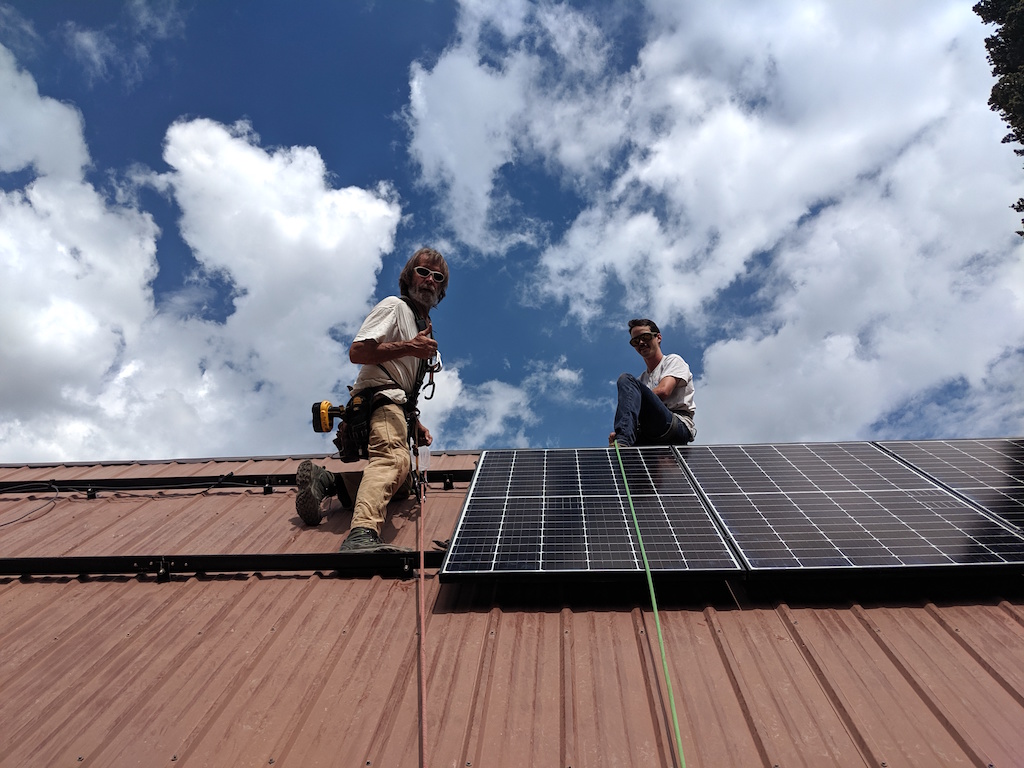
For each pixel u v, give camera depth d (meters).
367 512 4.42
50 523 5.71
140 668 3.42
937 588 3.60
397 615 3.71
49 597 4.21
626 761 2.61
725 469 4.75
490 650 3.33
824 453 5.00
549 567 3.63
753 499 4.26
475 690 3.05
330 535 5.00
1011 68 14.44
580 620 3.53
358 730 2.87
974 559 3.46
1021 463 4.62
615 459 5.04
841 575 3.47
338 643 3.49
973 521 3.85
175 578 4.32
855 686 2.91
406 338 4.94
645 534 3.92
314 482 5.09
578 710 2.89
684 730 2.74
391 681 3.16
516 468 5.03
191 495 6.19
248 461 7.69
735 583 3.75
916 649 3.12
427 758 2.69
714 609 3.52
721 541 3.80
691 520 4.05
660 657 3.18
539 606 3.68
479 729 2.82
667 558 3.65
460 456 7.15
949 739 2.61
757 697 2.88
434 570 4.17
